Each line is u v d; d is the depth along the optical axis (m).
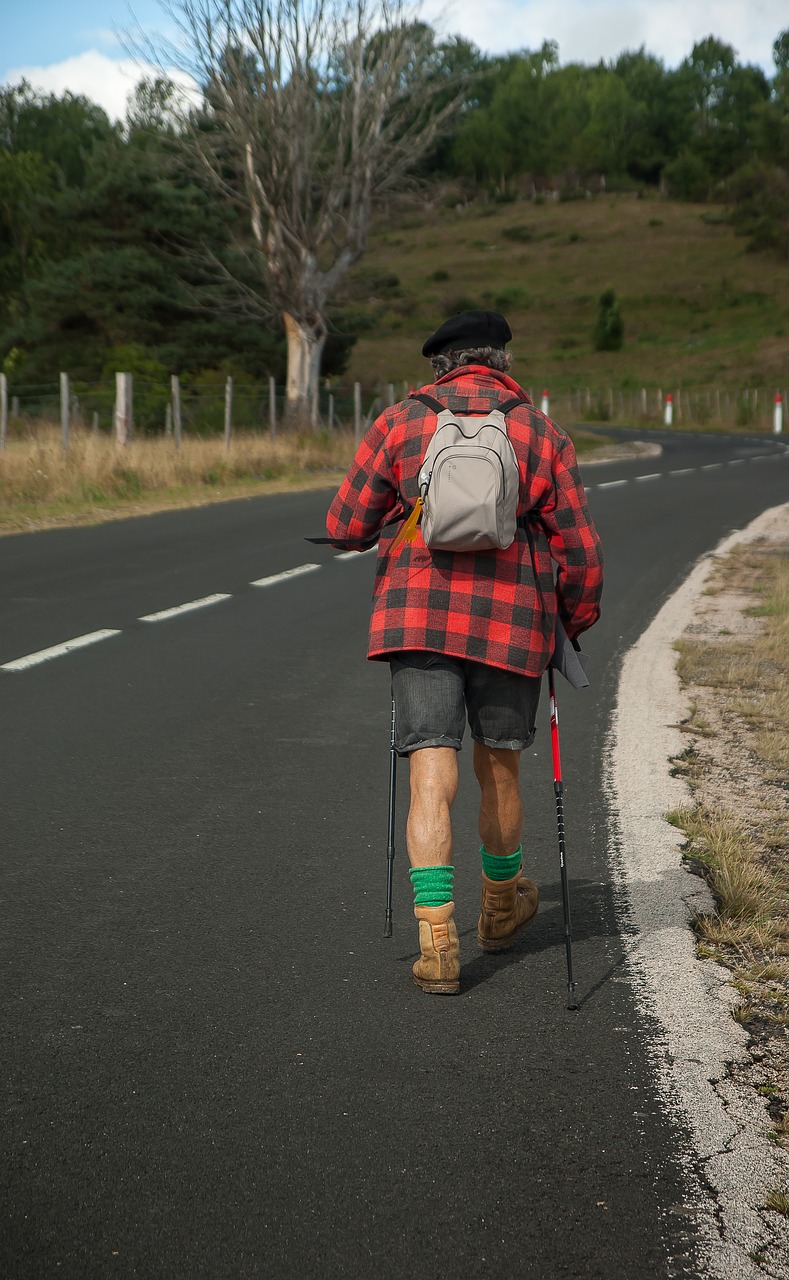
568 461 4.45
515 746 4.50
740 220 174.12
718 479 32.72
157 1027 4.23
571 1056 4.05
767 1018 4.34
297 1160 3.45
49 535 19.27
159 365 51.88
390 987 4.57
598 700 9.27
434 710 4.34
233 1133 3.58
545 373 122.69
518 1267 3.03
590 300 148.75
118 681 9.74
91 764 7.50
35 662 10.33
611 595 14.24
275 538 19.08
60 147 123.69
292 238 43.81
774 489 29.28
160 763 7.55
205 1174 3.38
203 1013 4.34
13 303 82.88
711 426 77.44
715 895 5.46
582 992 4.53
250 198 44.28
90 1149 3.49
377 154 44.38
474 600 4.30
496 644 4.32
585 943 4.98
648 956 4.84
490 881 4.74
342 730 8.40
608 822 6.48
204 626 12.11
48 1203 3.25
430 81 45.53
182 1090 3.82
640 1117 3.68
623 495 27.56
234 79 41.81
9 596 13.57
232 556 17.12
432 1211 3.23
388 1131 3.59
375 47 43.81
